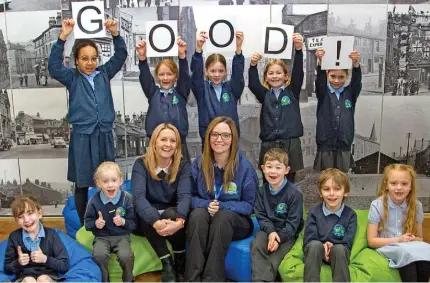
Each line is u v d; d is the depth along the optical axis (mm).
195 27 3090
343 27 3072
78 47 2623
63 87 3217
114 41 2703
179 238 2330
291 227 2320
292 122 2779
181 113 2789
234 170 2398
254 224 2609
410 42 3090
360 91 3041
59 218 3355
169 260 2281
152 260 2393
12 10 3123
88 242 2432
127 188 2867
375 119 3203
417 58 3113
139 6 3076
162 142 2344
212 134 2352
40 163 3340
